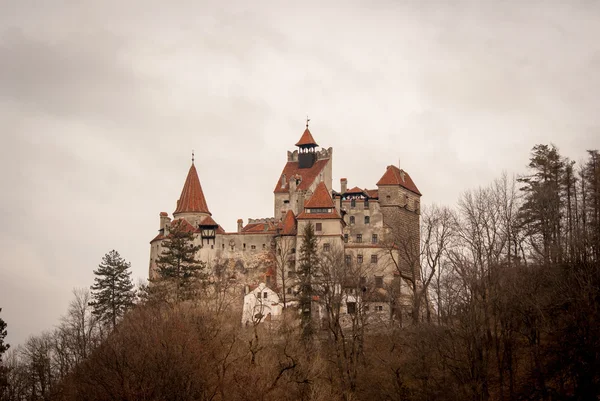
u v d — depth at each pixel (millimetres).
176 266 129625
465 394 77562
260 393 80125
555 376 75000
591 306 73062
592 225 86062
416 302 98438
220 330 91000
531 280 80812
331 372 90438
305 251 119188
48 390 99812
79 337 110375
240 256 145375
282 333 99125
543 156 110438
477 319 80438
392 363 88375
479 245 90250
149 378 79250
